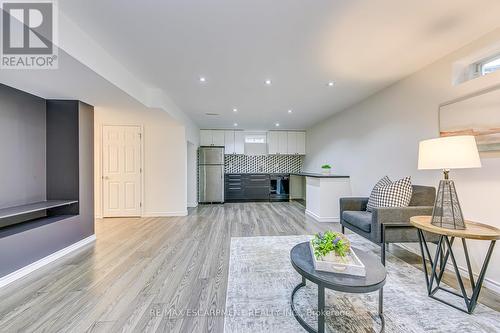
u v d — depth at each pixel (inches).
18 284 81.7
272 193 283.1
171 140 194.5
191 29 76.3
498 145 76.0
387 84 128.3
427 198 101.0
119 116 161.2
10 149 101.7
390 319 63.1
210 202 261.4
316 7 65.9
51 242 102.0
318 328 54.9
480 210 81.6
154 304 69.6
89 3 63.2
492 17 71.1
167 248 117.3
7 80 92.4
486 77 79.6
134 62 100.4
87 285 80.7
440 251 79.4
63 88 102.7
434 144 72.2
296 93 143.9
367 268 60.0
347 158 180.1
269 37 81.5
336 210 175.3
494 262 77.4
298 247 75.2
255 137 287.7
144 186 192.4
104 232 146.6
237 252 111.5
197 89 136.3
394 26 75.3
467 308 65.9
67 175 120.1
